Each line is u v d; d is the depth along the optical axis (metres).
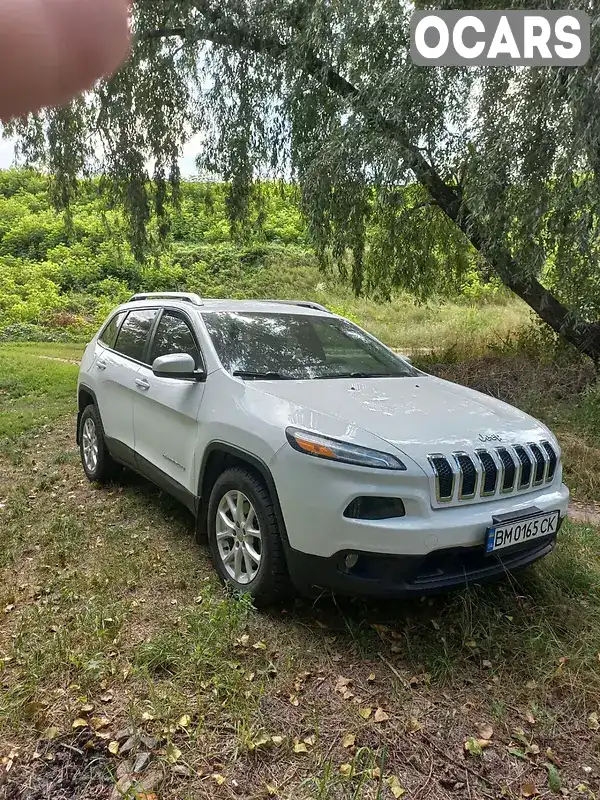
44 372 11.22
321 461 2.74
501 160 6.91
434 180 8.94
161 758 2.21
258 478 3.13
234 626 2.92
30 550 3.95
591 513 4.64
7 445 6.57
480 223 7.77
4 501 4.87
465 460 2.83
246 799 2.05
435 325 16.61
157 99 10.20
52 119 10.31
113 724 2.38
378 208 9.25
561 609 3.11
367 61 8.09
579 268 7.35
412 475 2.68
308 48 8.27
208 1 9.07
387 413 3.12
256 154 10.07
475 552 2.84
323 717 2.43
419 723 2.40
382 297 11.67
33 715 2.42
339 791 2.07
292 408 3.10
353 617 3.10
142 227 11.52
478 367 9.71
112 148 10.74
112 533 4.10
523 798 2.08
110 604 3.18
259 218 11.66
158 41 9.66
